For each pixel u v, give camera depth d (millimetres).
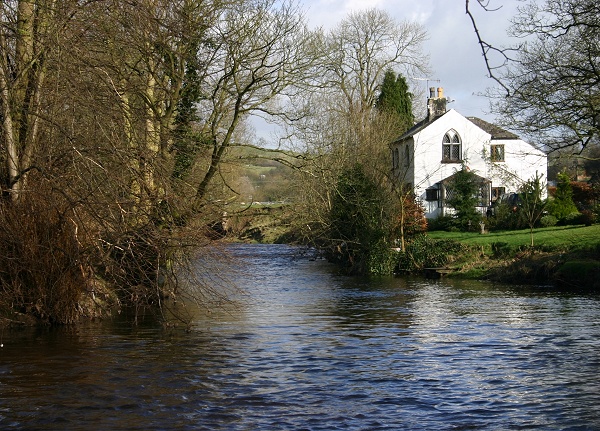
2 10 16203
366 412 10086
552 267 27344
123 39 17172
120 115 15461
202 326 17578
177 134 18797
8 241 15812
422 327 17469
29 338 15328
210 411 10062
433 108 57188
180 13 17375
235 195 26438
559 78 24531
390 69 54531
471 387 11461
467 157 53250
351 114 44750
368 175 36312
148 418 9688
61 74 15367
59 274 16500
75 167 14703
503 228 44844
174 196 15359
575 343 15039
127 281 16406
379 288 27750
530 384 11617
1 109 16141
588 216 40969
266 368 12781
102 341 15133
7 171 16156
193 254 16922
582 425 9477
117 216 15117
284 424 9508
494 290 25938
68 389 11117
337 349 14609
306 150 26359
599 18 23125
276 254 50562
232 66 23609
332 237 38062
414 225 38375
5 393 10852
